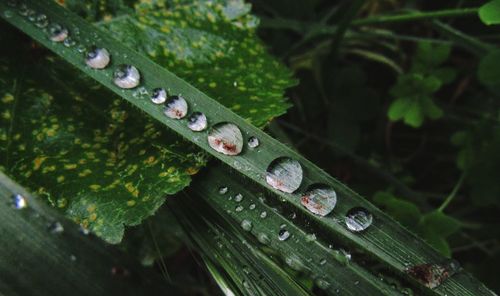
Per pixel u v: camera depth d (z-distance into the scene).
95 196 0.11
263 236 0.11
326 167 0.17
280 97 0.12
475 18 0.17
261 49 0.13
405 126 0.18
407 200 0.16
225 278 0.11
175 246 0.14
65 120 0.12
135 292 0.12
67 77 0.12
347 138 0.17
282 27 0.17
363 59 0.18
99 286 0.12
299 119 0.17
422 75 0.16
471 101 0.18
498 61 0.14
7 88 0.12
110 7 0.13
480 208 0.17
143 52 0.13
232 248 0.11
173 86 0.11
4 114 0.12
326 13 0.18
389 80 0.18
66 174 0.11
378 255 0.11
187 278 0.16
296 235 0.11
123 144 0.12
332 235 0.11
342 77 0.17
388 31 0.17
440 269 0.11
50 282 0.11
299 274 0.12
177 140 0.11
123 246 0.13
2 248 0.11
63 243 0.12
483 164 0.15
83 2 0.13
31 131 0.11
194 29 0.13
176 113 0.11
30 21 0.11
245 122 0.11
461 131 0.16
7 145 0.11
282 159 0.11
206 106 0.11
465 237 0.16
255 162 0.11
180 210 0.12
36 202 0.12
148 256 0.13
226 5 0.14
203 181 0.11
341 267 0.11
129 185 0.11
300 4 0.17
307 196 0.11
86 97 0.12
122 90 0.11
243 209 0.11
